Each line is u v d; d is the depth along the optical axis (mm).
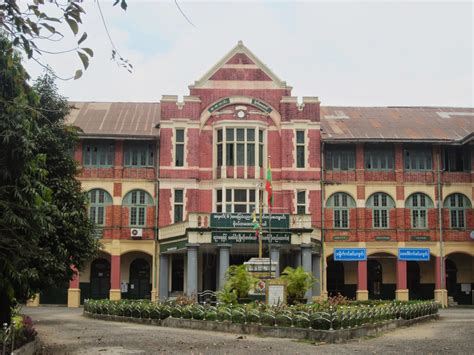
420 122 47688
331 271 45938
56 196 23250
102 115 46469
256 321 22453
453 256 46250
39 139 22984
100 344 19359
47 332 23484
